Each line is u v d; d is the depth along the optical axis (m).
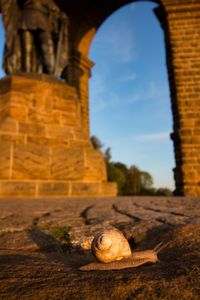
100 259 0.24
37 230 0.43
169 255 0.28
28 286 0.19
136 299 0.17
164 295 0.18
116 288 0.18
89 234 0.40
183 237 0.33
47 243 0.36
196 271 0.21
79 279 0.20
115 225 0.46
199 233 0.34
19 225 0.47
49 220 0.52
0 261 0.27
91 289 0.18
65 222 0.50
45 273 0.22
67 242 0.36
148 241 0.36
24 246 0.34
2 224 0.48
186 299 0.17
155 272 0.21
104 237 0.24
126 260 0.24
